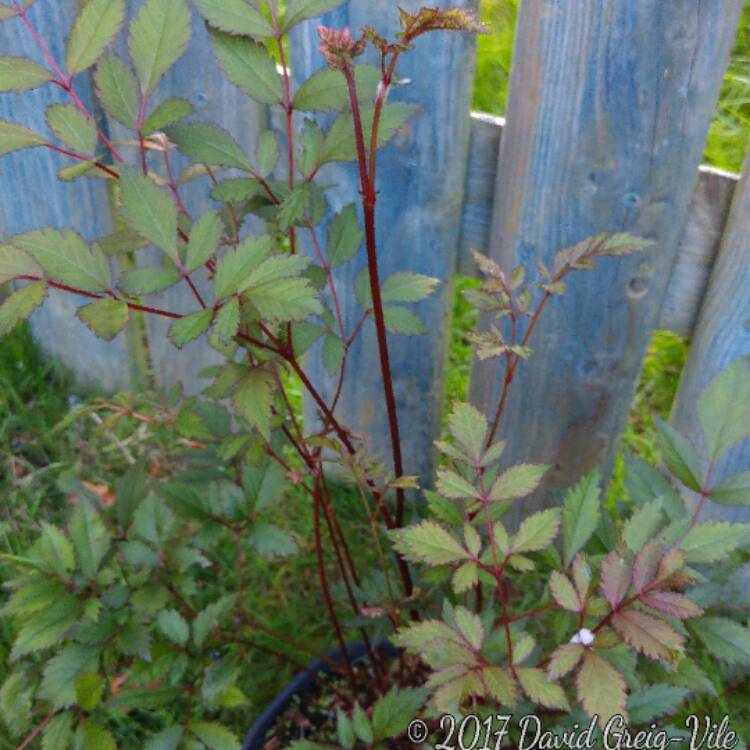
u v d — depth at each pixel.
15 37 0.55
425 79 0.46
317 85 0.34
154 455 0.65
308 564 0.60
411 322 0.41
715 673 0.49
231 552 0.60
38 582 0.40
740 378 0.40
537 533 0.33
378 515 0.62
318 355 0.58
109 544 0.42
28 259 0.30
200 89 0.53
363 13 0.46
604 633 0.30
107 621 0.41
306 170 0.37
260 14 0.33
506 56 0.75
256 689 0.53
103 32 0.32
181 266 0.32
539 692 0.30
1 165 0.61
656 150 0.44
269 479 0.44
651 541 0.30
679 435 0.41
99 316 0.30
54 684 0.39
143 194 0.31
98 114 0.56
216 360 0.64
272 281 0.30
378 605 0.43
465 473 0.39
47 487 0.63
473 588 0.44
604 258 0.47
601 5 0.41
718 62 0.41
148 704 0.40
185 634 0.41
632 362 0.50
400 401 0.58
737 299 0.46
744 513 0.50
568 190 0.46
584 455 0.54
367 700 0.48
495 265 0.40
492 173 0.49
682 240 0.47
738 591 0.52
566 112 0.44
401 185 0.50
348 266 0.54
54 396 0.69
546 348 0.51
